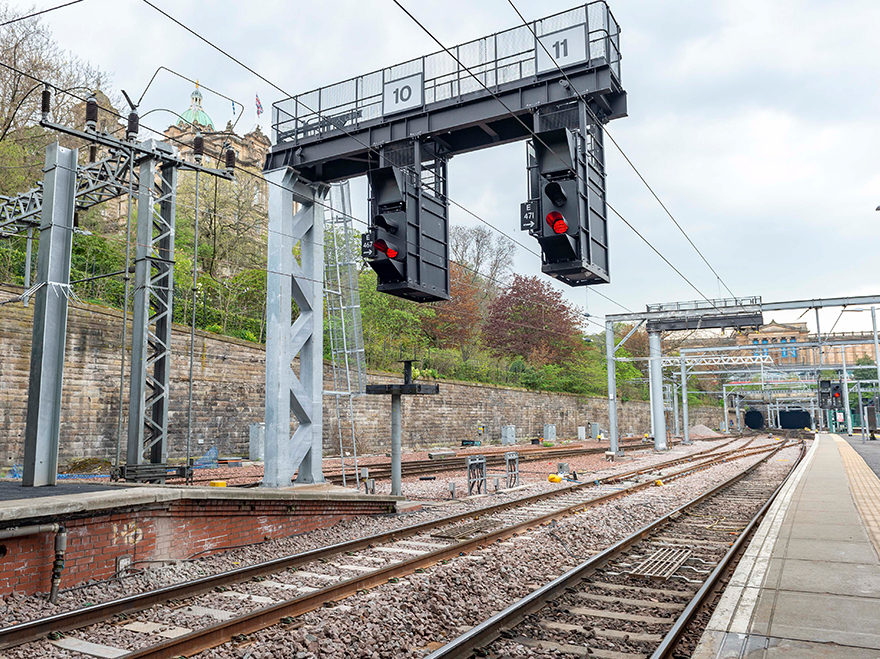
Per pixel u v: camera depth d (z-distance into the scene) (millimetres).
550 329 59469
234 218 40719
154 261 13875
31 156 30156
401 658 5652
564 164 11422
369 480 16266
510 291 60906
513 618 6496
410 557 9406
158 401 13938
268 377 14406
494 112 13891
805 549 8930
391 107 14852
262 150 64438
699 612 6871
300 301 15664
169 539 8820
